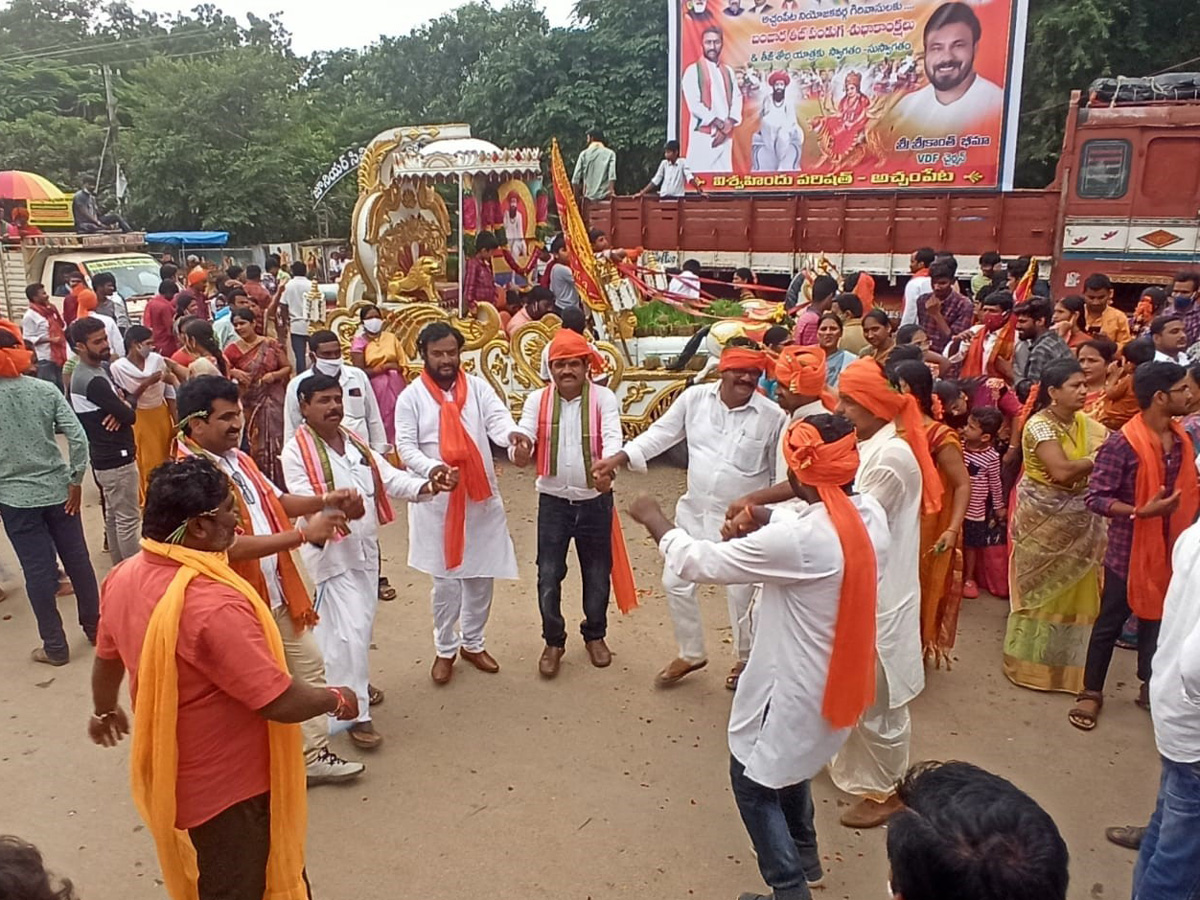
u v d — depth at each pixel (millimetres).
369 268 9977
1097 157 11398
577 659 5086
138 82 28969
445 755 4148
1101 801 3785
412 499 4285
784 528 2693
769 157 18266
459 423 4555
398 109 35594
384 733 4332
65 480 5020
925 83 16547
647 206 15008
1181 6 17156
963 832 1410
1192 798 2545
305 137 28000
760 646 2867
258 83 27375
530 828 3635
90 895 3285
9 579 6305
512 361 8484
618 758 4117
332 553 3945
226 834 2514
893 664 3523
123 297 14344
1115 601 4176
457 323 8500
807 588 2734
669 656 5109
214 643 2336
